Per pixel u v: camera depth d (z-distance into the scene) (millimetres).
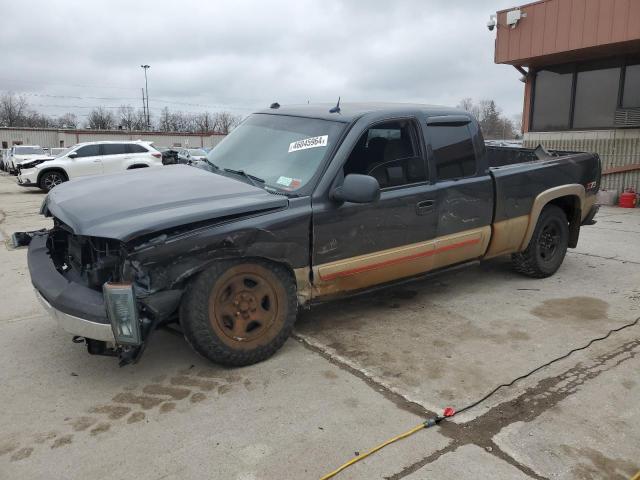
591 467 2555
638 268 6234
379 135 4121
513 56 12664
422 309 4750
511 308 4781
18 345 3980
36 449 2688
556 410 3053
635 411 3049
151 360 3701
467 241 4711
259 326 3566
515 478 2469
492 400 3160
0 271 6219
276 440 2760
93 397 3205
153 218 3088
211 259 3252
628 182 12320
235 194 3564
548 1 11727
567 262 6527
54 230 3963
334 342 4000
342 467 2539
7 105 82688
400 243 4223
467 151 4707
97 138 52125
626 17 10445
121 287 2904
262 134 4453
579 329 4277
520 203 5129
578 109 12938
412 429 2855
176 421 2938
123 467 2545
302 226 3621
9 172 32062
